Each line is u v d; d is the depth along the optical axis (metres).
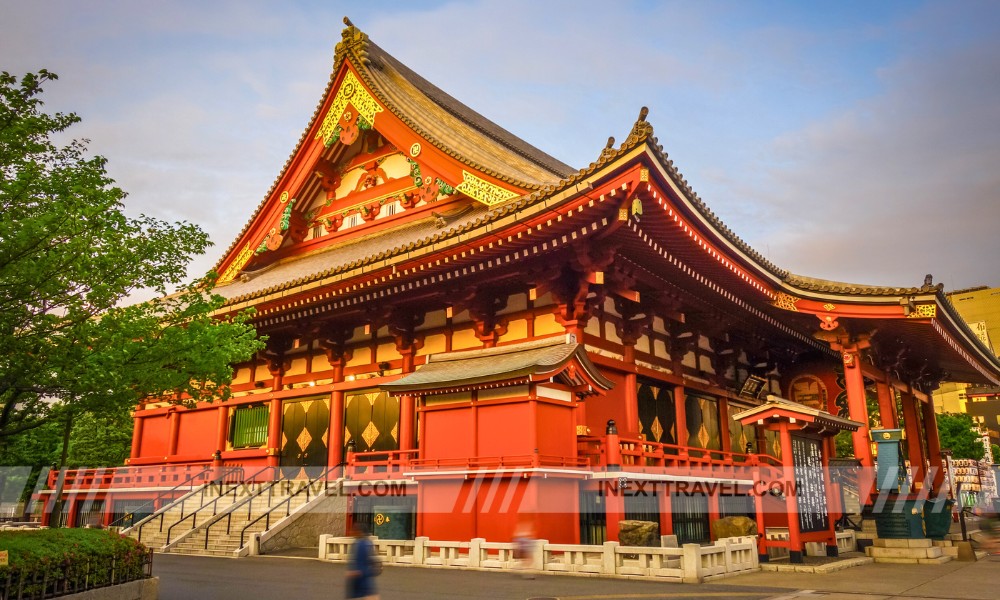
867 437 27.86
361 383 29.33
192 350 14.72
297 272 34.09
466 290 25.55
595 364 24.47
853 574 19.09
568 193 19.75
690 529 25.30
